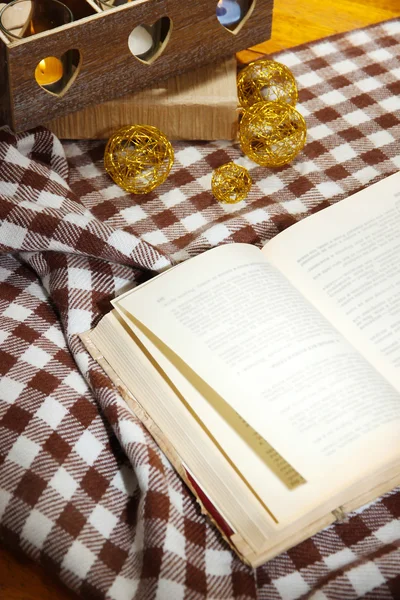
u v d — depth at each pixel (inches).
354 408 27.7
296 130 35.6
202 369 28.2
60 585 27.6
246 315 29.4
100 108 34.7
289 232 32.4
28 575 27.7
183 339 28.8
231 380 28.0
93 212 34.2
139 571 27.1
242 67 38.9
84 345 30.3
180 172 35.5
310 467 26.8
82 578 27.0
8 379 29.9
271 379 28.1
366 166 36.0
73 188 34.9
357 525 28.0
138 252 31.5
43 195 32.9
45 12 32.8
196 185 35.2
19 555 27.9
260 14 35.6
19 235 31.5
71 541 27.4
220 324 29.2
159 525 27.0
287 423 27.4
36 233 31.4
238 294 29.9
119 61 33.5
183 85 35.2
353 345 30.0
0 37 31.3
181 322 29.2
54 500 28.0
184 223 34.1
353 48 40.4
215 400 28.1
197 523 27.7
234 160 36.0
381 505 28.4
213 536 27.6
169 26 33.8
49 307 32.2
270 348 28.7
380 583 26.7
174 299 29.7
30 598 27.4
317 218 32.8
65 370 30.4
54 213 31.7
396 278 31.4
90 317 31.2
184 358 28.5
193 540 27.4
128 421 28.5
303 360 28.5
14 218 31.4
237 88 36.6
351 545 27.7
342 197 35.0
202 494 27.5
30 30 33.0
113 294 32.0
